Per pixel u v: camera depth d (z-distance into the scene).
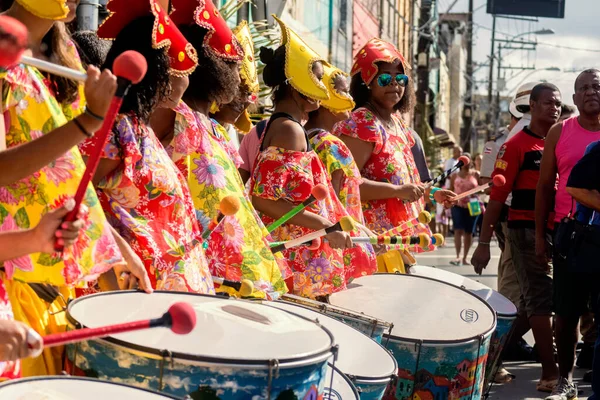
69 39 3.15
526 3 34.72
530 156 6.48
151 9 3.28
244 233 3.99
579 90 6.12
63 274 2.72
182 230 3.44
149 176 3.32
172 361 2.58
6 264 2.71
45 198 2.73
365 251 4.98
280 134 4.61
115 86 2.21
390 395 4.29
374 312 4.78
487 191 8.41
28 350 2.18
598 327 5.24
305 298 4.41
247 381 2.60
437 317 4.75
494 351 5.24
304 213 4.56
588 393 6.26
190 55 3.44
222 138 4.30
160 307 2.99
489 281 12.10
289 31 4.79
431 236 4.91
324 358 2.78
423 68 23.52
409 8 29.75
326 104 5.14
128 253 3.10
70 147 2.29
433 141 23.59
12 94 2.74
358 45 19.12
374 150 5.58
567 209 6.13
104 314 2.85
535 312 6.23
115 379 2.64
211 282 3.67
